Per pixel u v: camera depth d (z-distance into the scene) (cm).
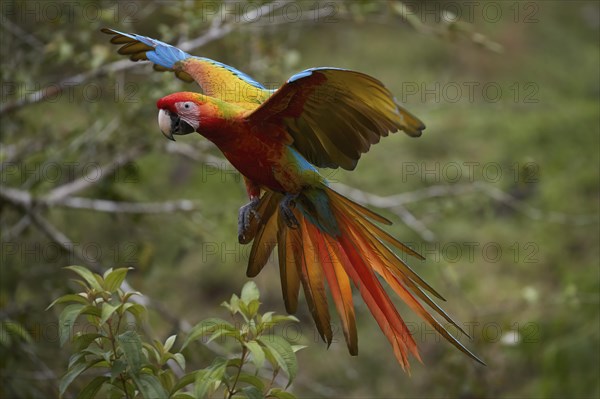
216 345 1036
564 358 1348
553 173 1700
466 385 1059
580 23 2177
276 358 519
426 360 1446
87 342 532
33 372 1062
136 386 520
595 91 1956
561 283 1512
